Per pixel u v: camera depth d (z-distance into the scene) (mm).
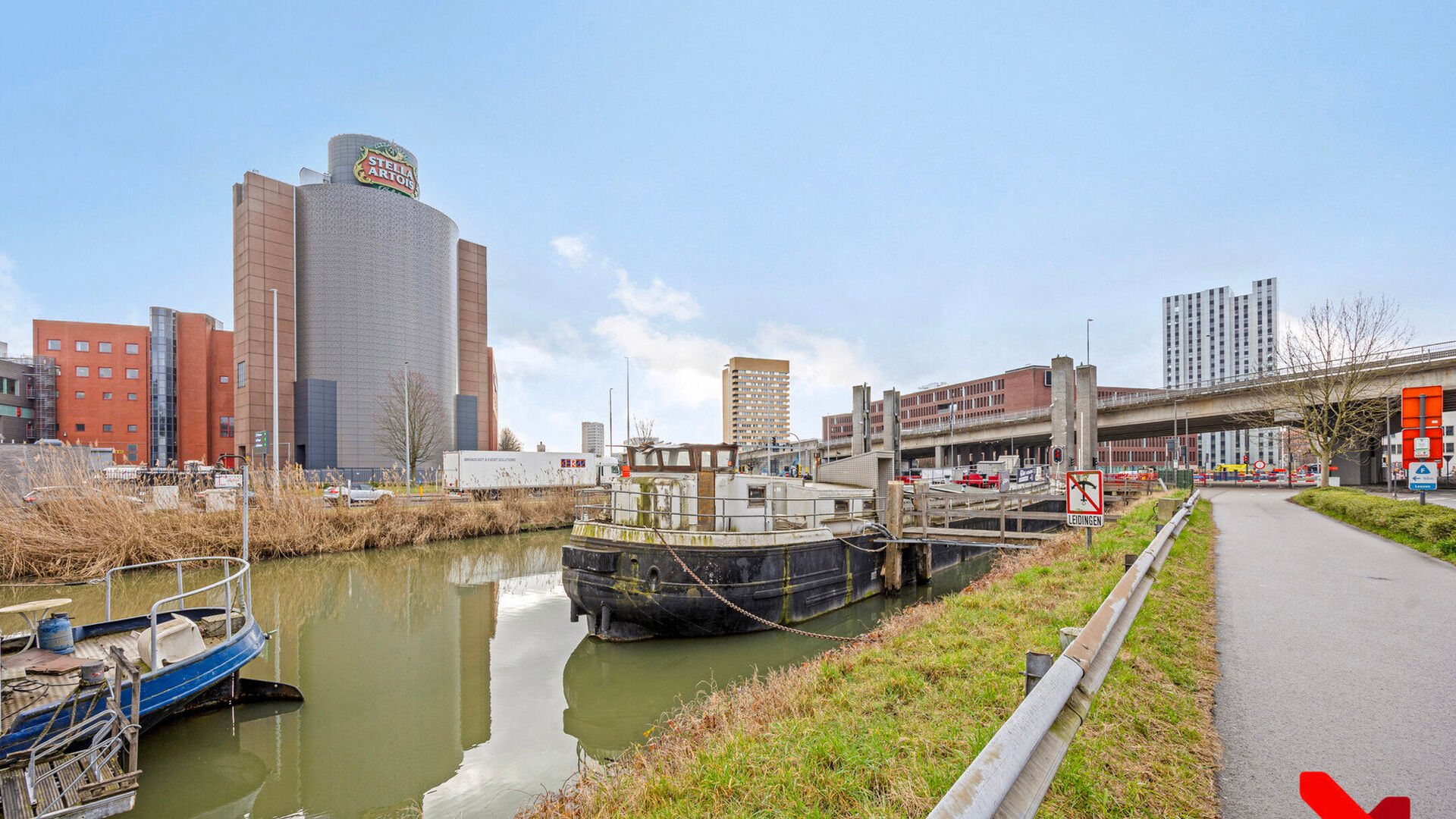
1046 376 106562
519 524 35500
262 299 69562
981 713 4875
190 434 83438
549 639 16203
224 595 20562
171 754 9805
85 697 8172
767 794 4254
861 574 18734
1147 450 116312
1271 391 45750
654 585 14539
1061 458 54750
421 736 10516
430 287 77438
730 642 14766
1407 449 17188
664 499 15852
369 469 71312
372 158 76062
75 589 20438
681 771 5250
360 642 16000
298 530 27219
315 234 71625
